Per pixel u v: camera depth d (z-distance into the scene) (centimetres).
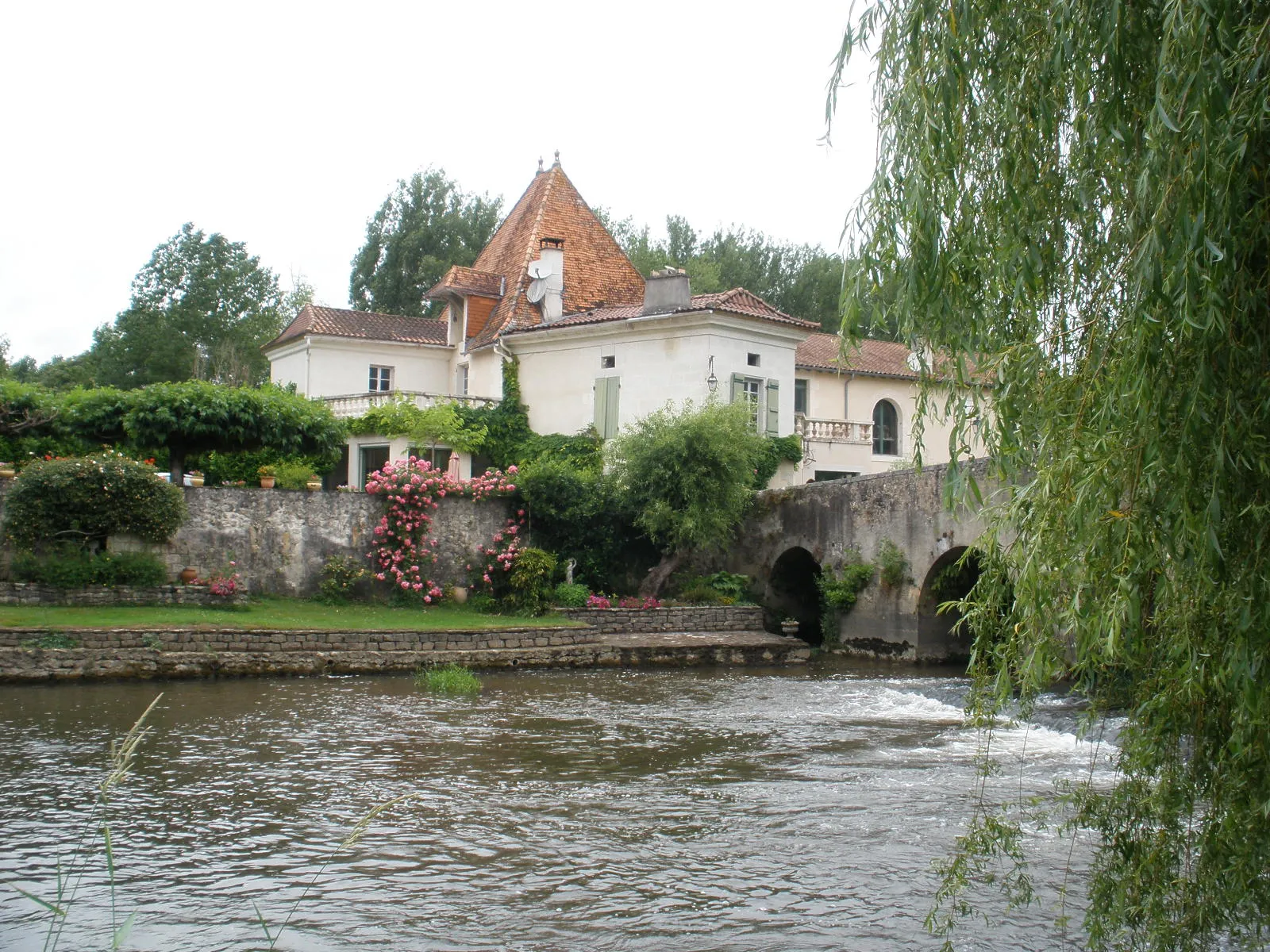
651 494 3034
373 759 1472
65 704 1823
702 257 6162
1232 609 531
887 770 1438
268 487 2973
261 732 1645
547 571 2903
